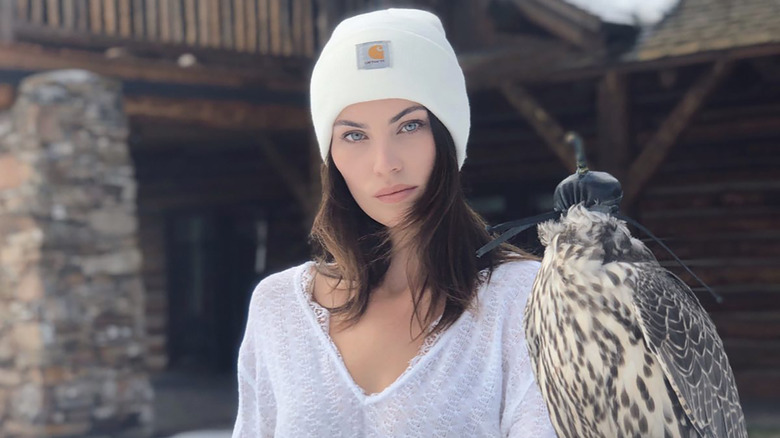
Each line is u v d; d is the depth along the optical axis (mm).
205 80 9055
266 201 13445
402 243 1893
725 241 10273
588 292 1673
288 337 1941
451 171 1836
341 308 1919
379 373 1855
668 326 1683
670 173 10531
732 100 10219
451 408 1773
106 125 8227
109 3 8375
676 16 9234
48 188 7875
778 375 9992
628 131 9008
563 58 9219
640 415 1690
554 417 1773
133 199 8359
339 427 1825
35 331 7777
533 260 1945
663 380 1685
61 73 8047
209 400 11172
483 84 9664
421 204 1829
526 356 1811
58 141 7953
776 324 10062
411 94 1763
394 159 1787
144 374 8344
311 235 2023
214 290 14148
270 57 9477
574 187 1734
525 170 11320
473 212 1924
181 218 14398
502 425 1815
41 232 7824
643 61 8672
